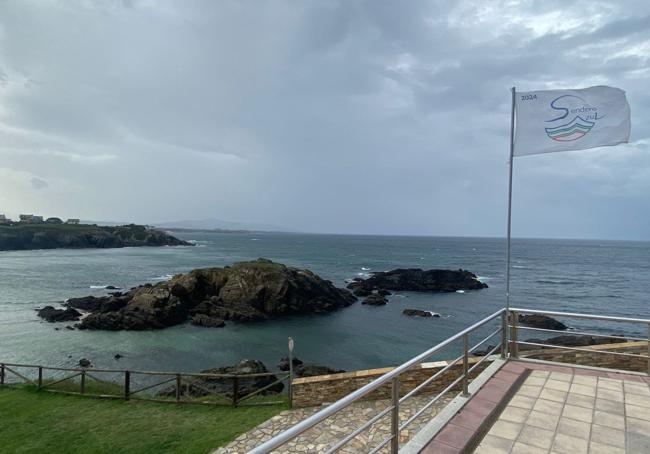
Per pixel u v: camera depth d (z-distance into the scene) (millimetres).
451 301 44812
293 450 8414
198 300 38062
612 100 7750
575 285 58156
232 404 12594
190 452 9430
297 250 132000
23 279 55500
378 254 118562
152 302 34281
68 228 134750
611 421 5656
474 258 108625
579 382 7137
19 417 12031
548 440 5145
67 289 49031
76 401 13391
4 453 9828
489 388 6738
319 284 41656
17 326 31938
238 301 37344
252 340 29547
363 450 8133
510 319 8461
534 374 7535
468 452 4863
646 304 44250
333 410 3113
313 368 20750
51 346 27266
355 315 37594
